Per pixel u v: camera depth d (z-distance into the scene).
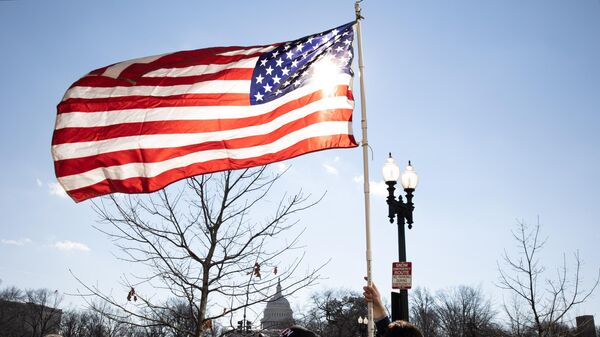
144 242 12.03
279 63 8.23
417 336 3.81
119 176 7.75
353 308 85.31
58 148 7.90
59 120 8.02
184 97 8.09
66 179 7.81
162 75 8.30
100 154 7.83
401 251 12.66
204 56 8.47
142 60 8.52
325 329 86.06
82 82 8.22
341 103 7.96
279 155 7.79
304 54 8.30
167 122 7.95
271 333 12.53
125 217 11.95
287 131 7.88
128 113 8.04
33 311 85.88
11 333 85.31
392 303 11.75
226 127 7.95
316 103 7.97
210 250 11.86
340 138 7.78
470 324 42.47
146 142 7.87
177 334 14.57
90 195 7.80
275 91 8.09
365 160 7.23
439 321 95.12
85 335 73.56
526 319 22.28
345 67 8.16
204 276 11.80
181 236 12.02
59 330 81.00
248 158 7.81
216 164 7.79
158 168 7.81
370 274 6.57
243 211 12.51
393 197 13.07
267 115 7.98
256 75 8.20
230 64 8.32
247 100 8.06
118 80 8.28
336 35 8.41
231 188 12.27
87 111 8.05
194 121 7.96
